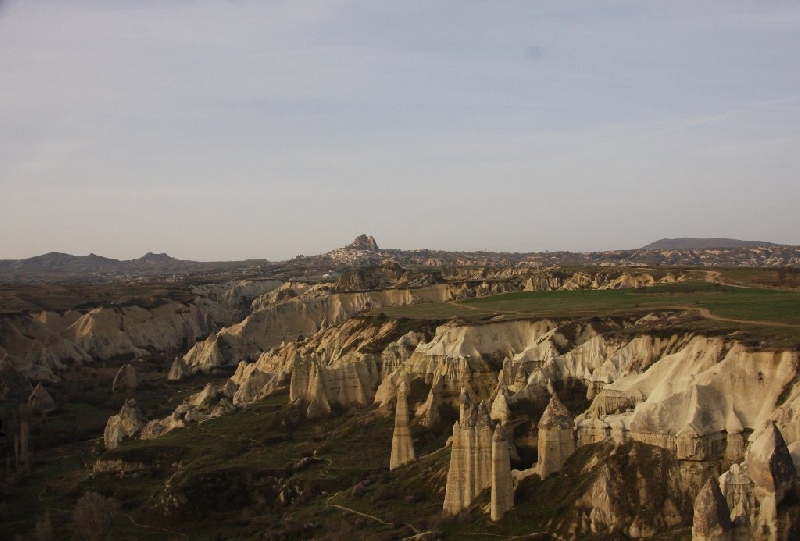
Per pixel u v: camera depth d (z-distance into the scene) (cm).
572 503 8844
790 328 11050
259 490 12212
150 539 11288
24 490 13662
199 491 12112
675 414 9294
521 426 11194
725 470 8869
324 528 10250
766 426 8631
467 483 9700
